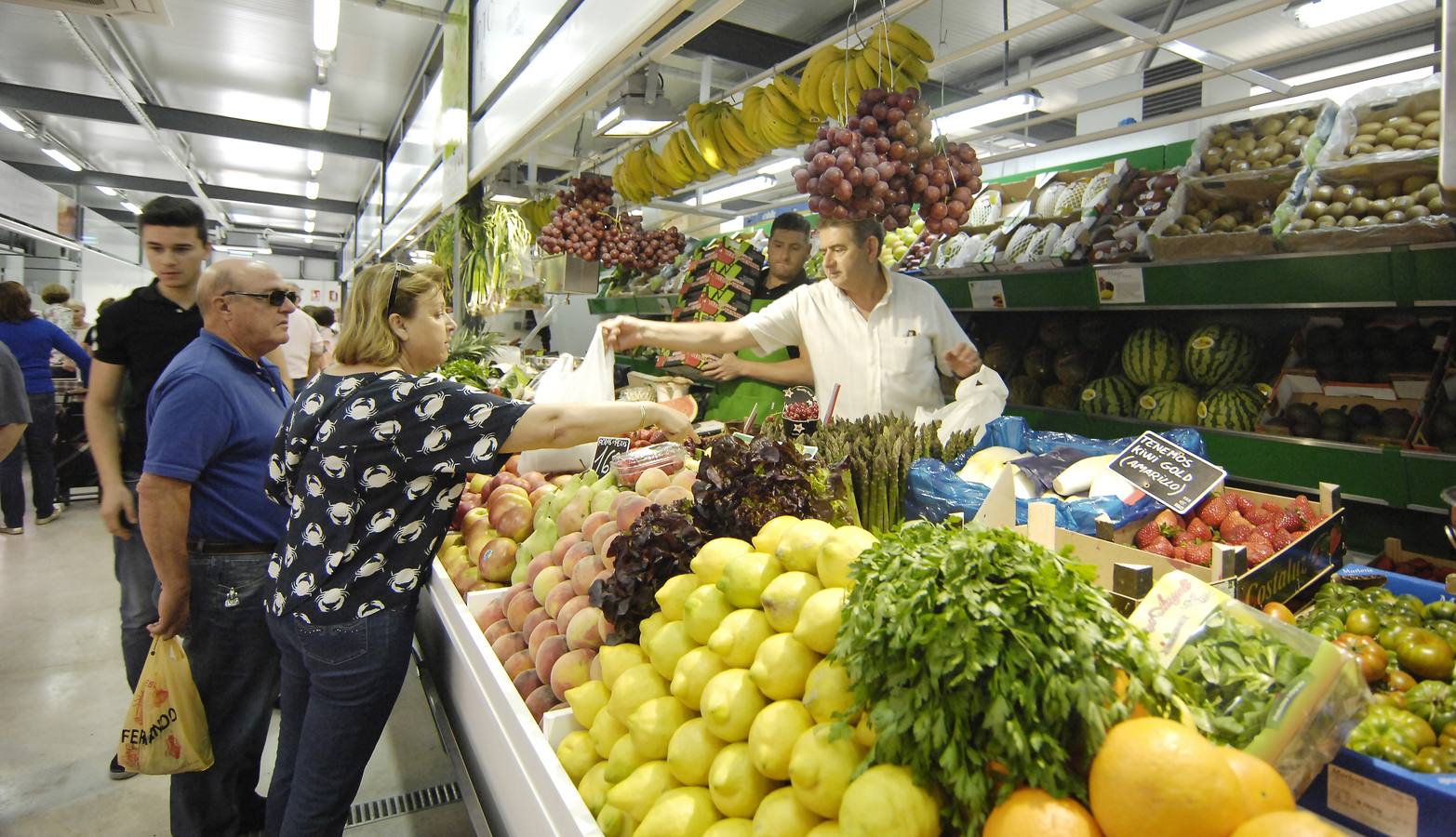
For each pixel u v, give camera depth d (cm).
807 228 365
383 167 923
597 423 181
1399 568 202
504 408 175
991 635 82
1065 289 321
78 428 671
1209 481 153
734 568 119
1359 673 88
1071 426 338
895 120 222
